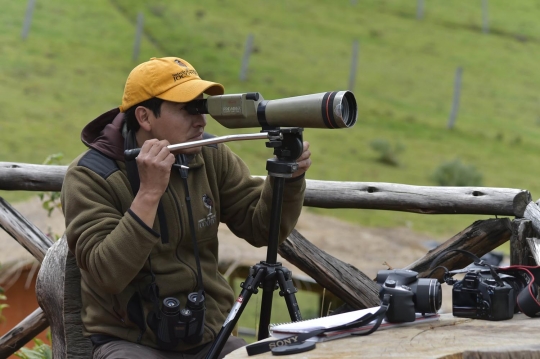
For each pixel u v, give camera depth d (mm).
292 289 5719
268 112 5504
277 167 5633
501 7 104188
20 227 8898
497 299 5113
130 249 5484
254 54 74062
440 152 57344
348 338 4797
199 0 88312
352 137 57812
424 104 69375
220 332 5582
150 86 5883
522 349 4418
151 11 80375
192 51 71562
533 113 71375
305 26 85938
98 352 5883
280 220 6051
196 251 5961
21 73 57438
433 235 38062
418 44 86062
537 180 53406
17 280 14820
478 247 8180
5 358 8781
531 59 86562
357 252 32188
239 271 16062
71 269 6430
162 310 5711
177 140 5988
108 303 5973
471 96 73375
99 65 63062
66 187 5957
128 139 6043
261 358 4531
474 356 4422
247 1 91312
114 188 5910
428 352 4438
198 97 6008
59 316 6512
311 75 71000
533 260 8055
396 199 8602
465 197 8344
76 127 48531
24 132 45625
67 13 74625
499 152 59625
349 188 8734
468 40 89625
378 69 76500
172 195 6008
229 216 6680
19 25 68500
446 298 17484
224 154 6609
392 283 5105
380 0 99812
